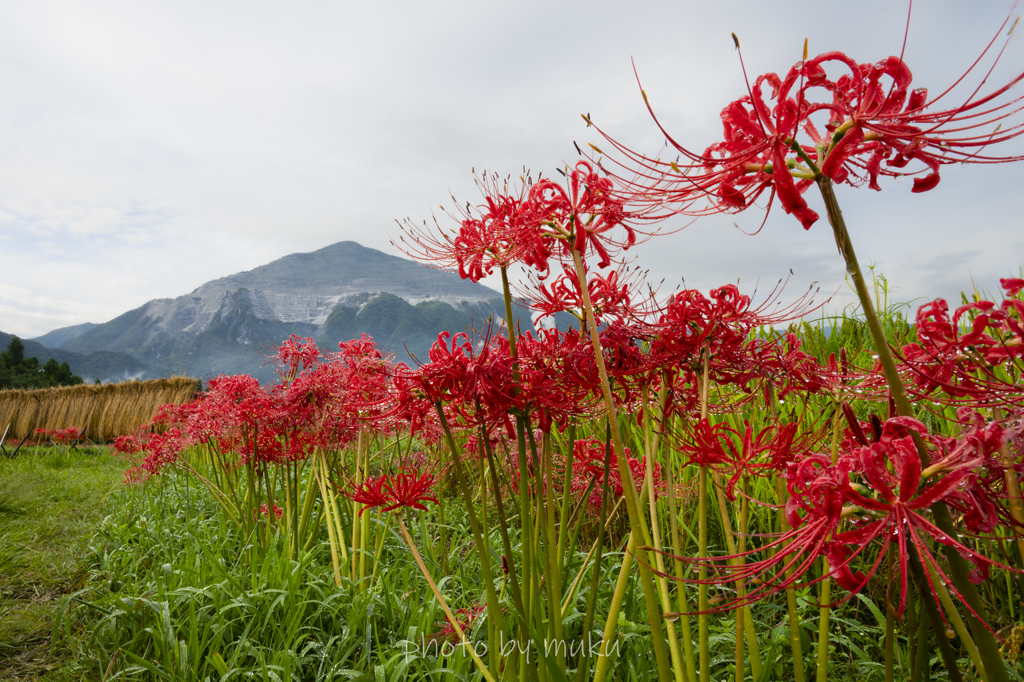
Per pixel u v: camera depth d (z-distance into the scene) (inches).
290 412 169.2
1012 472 48.2
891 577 59.6
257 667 112.0
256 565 149.8
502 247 83.0
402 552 172.7
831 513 46.4
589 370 79.6
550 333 87.9
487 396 80.3
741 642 71.7
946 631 48.2
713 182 53.7
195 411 238.7
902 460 43.6
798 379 73.4
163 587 137.6
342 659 115.5
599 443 110.9
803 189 54.8
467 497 86.0
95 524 245.6
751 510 126.1
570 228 75.5
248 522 186.9
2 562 198.7
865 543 45.3
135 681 117.0
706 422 68.5
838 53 46.7
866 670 96.4
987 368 55.2
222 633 122.5
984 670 43.9
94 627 135.3
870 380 66.1
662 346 76.4
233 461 230.5
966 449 42.9
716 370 77.2
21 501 282.0
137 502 278.4
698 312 73.5
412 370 88.4
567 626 111.2
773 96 50.4
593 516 144.9
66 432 572.1
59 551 214.4
